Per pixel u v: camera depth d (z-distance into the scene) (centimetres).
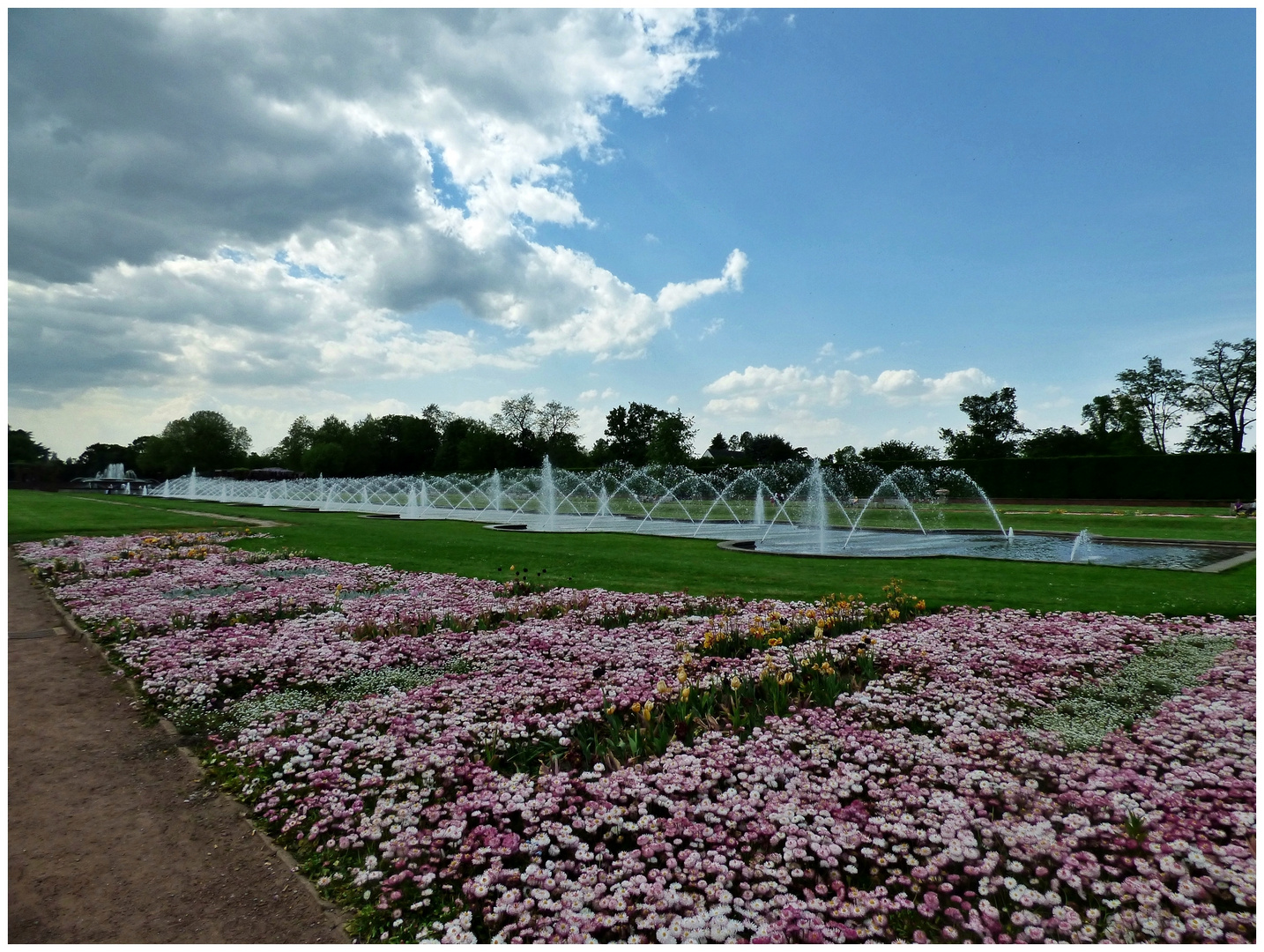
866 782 416
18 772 461
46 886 335
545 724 510
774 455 8169
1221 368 5962
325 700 588
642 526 2508
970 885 326
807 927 290
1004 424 7619
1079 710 529
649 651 691
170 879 342
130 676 658
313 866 354
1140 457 4125
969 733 477
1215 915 291
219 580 1165
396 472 9606
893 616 792
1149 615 827
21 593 1073
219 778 452
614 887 321
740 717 519
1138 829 355
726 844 354
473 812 389
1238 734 466
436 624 826
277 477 7944
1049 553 1552
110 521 2352
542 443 8988
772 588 1041
